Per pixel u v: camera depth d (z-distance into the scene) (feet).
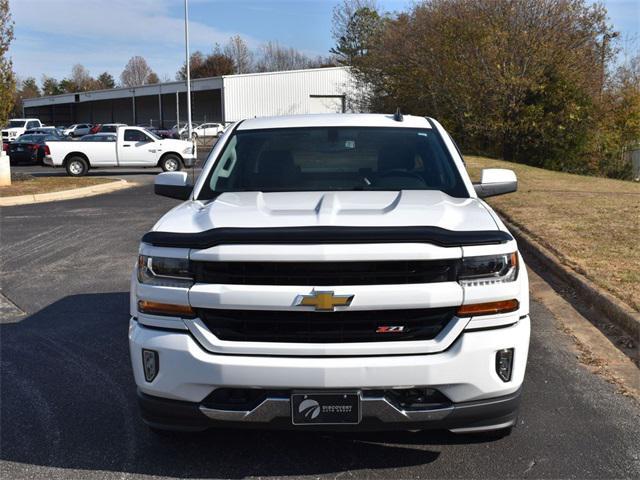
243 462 11.77
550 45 82.38
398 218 11.07
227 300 10.17
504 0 84.64
